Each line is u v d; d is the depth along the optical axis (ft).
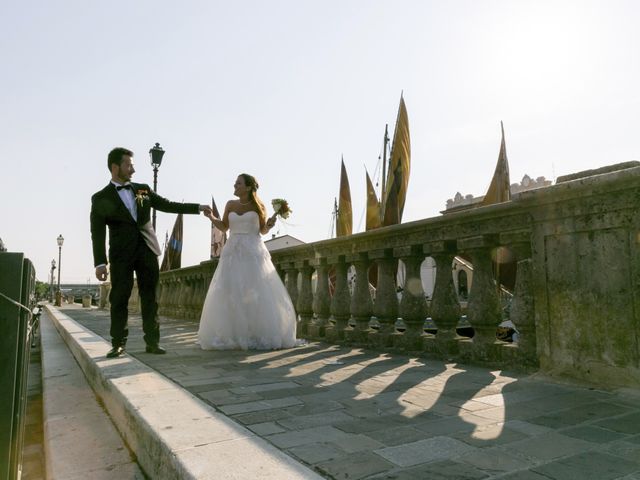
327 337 20.59
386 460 5.80
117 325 14.25
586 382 10.26
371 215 96.89
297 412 8.09
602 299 10.06
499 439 6.64
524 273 12.39
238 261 18.04
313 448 6.23
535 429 7.12
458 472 5.42
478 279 13.91
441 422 7.50
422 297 16.22
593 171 10.91
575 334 10.57
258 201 19.06
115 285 14.44
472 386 10.38
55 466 7.41
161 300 46.09
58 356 19.79
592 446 6.34
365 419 7.67
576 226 10.64
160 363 13.74
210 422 7.13
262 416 7.81
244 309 17.57
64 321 32.55
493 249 14.14
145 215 15.57
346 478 5.22
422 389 10.05
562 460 5.81
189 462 5.43
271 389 10.00
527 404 8.69
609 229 10.01
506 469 5.52
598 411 8.19
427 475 5.33
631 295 9.53
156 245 15.96
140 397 8.69
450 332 15.03
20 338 7.22
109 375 10.94
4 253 7.04
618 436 6.79
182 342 20.29
